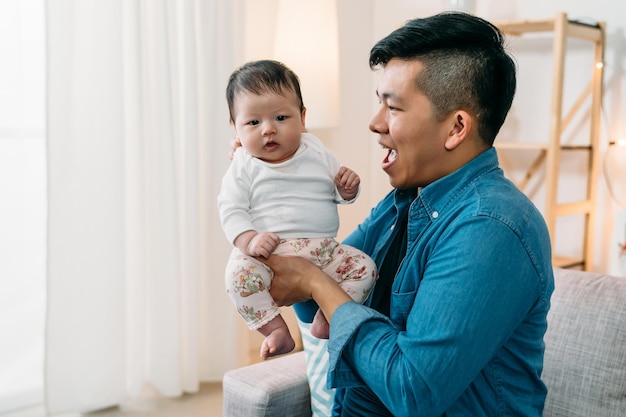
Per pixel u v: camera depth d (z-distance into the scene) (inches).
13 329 102.7
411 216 49.1
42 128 102.7
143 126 103.0
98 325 101.4
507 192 45.0
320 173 55.7
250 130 54.3
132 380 108.0
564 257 116.6
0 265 100.7
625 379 54.6
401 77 45.7
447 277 42.1
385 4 141.6
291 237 53.5
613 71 109.7
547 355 58.5
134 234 105.6
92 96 97.8
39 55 101.3
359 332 44.9
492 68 45.4
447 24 45.0
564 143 116.1
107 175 99.7
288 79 55.7
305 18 113.3
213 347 116.3
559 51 100.5
